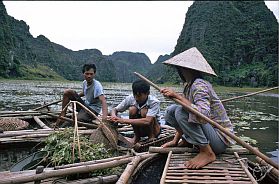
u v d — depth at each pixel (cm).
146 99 435
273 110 1326
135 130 437
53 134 377
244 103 1805
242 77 6253
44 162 351
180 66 317
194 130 308
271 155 528
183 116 313
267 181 331
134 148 397
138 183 311
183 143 356
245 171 284
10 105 1100
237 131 757
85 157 330
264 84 5775
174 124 348
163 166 346
